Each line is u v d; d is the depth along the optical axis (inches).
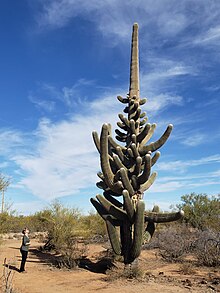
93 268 478.3
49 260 552.4
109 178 429.4
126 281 381.4
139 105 475.5
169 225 932.0
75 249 636.7
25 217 1122.7
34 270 466.9
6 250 669.9
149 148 443.5
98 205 453.7
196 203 965.8
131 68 492.7
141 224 399.9
